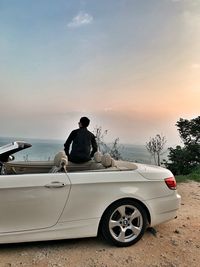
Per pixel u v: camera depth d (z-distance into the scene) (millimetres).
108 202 4266
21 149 4434
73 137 5457
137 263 3924
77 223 4176
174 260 4035
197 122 25375
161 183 4559
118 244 4348
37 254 4102
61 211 4109
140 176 4461
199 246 4504
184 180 10383
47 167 5258
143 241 4617
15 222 3967
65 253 4148
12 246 4336
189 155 21844
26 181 3996
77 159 5254
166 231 5090
